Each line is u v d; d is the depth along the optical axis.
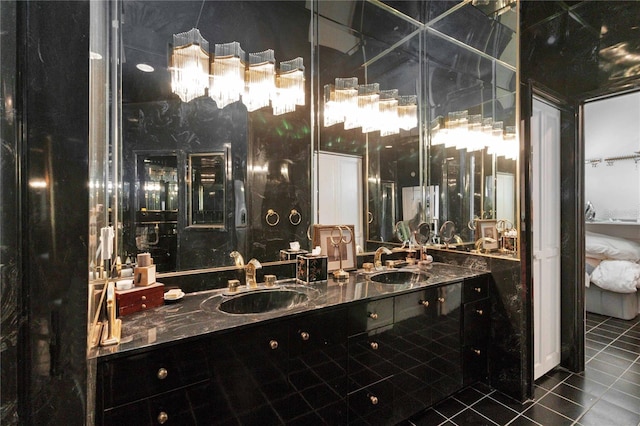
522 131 2.01
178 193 1.64
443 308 1.84
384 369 1.57
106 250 1.15
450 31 2.44
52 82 0.51
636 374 2.27
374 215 2.43
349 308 1.45
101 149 1.07
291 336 1.28
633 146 3.89
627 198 3.94
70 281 0.54
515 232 2.00
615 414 1.82
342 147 2.28
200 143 1.72
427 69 2.66
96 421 0.88
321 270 1.84
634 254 3.43
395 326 1.62
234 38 1.84
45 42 0.50
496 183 2.15
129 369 0.94
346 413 1.44
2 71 0.45
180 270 1.63
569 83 2.31
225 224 1.79
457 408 1.89
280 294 1.70
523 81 2.03
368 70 2.39
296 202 2.07
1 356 0.45
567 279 2.36
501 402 1.95
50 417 0.50
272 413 1.22
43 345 0.50
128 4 1.50
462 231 2.38
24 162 0.48
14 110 0.47
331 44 2.21
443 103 2.58
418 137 2.65
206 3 1.72
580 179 2.32
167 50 1.61
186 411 1.04
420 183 2.65
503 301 2.04
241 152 1.86
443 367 1.83
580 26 2.22
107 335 0.96
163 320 1.19
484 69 2.25
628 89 2.02
